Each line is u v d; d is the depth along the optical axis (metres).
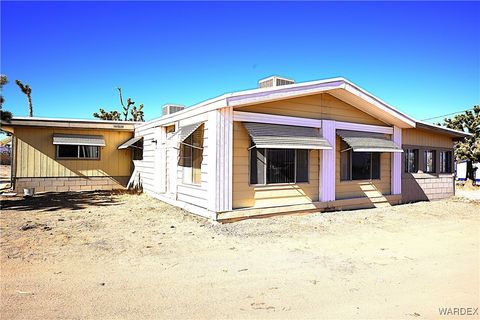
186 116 9.70
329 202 10.23
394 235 7.52
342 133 10.51
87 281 4.43
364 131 11.37
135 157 15.32
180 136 8.88
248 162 8.72
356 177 11.22
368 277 4.82
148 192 13.25
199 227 7.74
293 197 9.55
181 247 6.14
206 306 3.79
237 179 8.53
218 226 7.82
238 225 7.97
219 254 5.77
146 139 13.57
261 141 8.20
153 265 5.13
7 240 6.26
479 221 9.49
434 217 9.97
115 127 14.98
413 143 13.38
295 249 6.18
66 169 14.51
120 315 3.52
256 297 4.06
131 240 6.52
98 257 5.43
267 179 9.05
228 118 8.25
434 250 6.32
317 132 10.02
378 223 8.81
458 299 4.11
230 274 4.82
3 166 32.62
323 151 10.14
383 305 3.91
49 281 4.40
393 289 4.39
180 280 4.55
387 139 11.86
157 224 8.02
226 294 4.13
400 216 9.95
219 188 8.09
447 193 14.78
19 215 8.85
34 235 6.68
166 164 12.03
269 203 9.06
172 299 3.95
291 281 4.60
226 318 3.52
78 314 3.52
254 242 6.61
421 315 3.68
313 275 4.84
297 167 9.70
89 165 14.95
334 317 3.59
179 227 7.74
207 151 8.46
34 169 13.91
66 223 7.91
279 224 8.23
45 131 14.09
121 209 10.06
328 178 10.26
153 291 4.17
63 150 14.48
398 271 5.10
